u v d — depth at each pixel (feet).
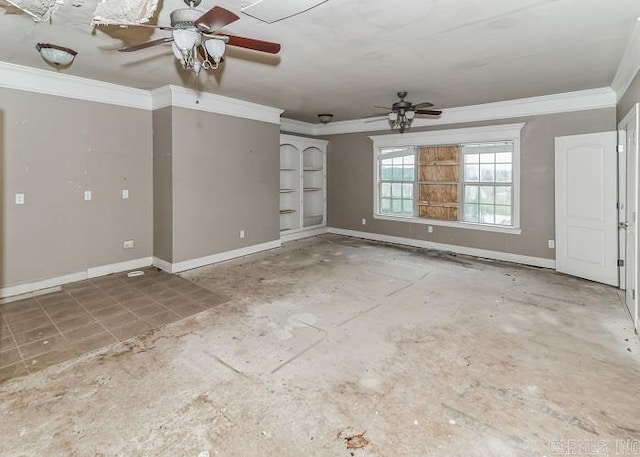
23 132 12.76
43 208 13.44
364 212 23.98
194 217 16.52
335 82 14.10
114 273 15.66
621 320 10.71
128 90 15.28
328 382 7.65
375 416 6.60
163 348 9.05
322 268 16.71
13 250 12.81
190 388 7.43
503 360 8.51
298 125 24.35
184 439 6.04
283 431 6.23
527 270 16.38
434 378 7.80
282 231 22.68
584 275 14.73
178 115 15.53
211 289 13.64
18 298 12.53
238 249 18.78
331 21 8.68
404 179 22.03
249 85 14.64
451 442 5.97
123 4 7.70
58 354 8.73
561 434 6.13
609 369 8.08
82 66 12.25
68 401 7.00
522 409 6.77
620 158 13.17
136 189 16.20
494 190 18.57
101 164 14.96
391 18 8.53
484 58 11.32
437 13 8.28
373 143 23.03
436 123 19.98
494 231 18.45
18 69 12.28
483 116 18.26
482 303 12.19
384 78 13.56
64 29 9.12
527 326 10.36
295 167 23.53
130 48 8.14
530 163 17.06
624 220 13.14
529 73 12.87
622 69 11.84
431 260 18.28
